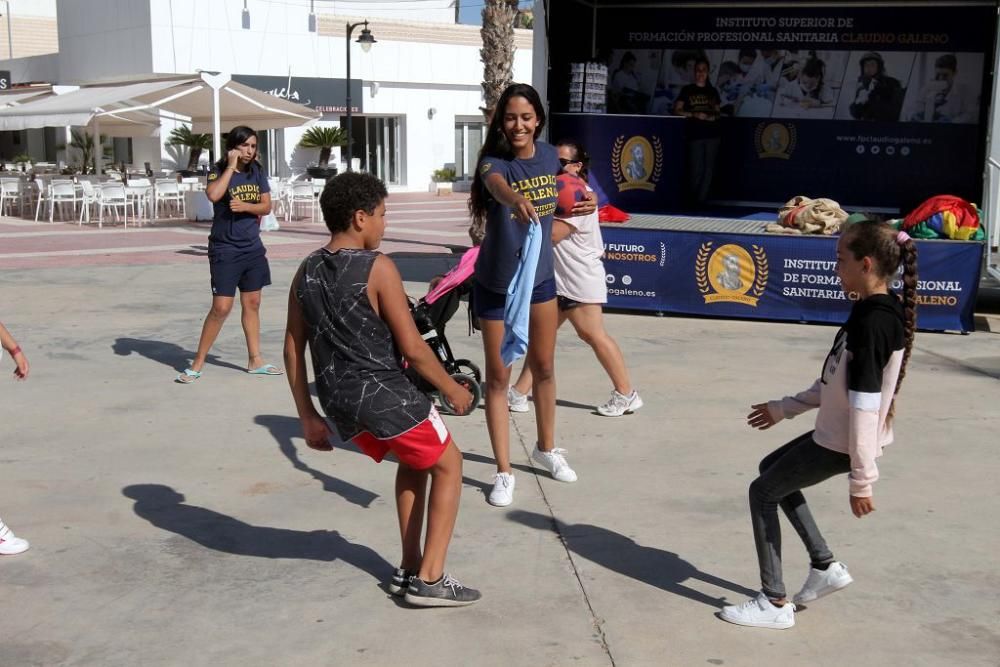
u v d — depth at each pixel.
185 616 3.89
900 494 5.24
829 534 4.71
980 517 4.93
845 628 3.81
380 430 3.64
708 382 7.64
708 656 3.60
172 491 5.25
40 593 4.07
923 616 3.91
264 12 31.73
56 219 22.81
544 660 3.57
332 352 3.66
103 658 3.57
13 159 35.78
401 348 3.66
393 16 41.53
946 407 6.93
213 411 6.76
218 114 19.83
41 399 7.01
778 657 3.59
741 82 13.15
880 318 3.30
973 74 12.37
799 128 13.08
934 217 9.77
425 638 3.73
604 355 6.60
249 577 4.24
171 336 9.21
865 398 3.30
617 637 3.74
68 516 4.89
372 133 35.31
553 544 4.61
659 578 4.25
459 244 17.64
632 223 10.97
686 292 10.38
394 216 24.50
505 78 14.10
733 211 12.86
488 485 5.39
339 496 5.21
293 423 6.50
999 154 10.47
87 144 31.56
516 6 14.03
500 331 4.98
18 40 42.03
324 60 33.22
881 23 12.56
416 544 4.02
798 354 8.66
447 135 36.41
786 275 10.05
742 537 4.68
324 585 4.17
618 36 13.32
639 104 13.43
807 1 12.73
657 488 5.34
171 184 22.56
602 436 6.27
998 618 3.90
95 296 11.47
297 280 3.73
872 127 12.84
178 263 14.59
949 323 9.74
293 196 23.50
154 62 30.16
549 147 5.00
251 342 7.75
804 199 10.45
